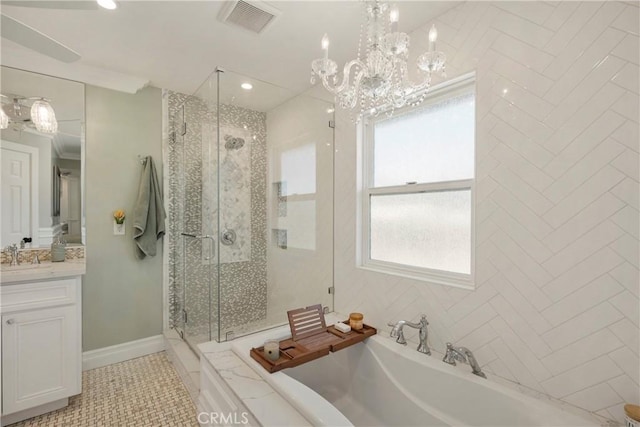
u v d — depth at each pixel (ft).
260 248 8.17
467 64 5.53
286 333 6.70
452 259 6.13
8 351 5.80
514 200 4.94
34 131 7.50
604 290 4.11
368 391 6.39
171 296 9.49
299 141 8.52
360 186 7.73
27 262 7.38
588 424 4.02
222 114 7.57
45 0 3.61
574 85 4.33
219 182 7.55
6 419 5.96
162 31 6.37
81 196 8.14
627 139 3.93
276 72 8.25
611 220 4.05
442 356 5.82
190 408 6.56
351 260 7.81
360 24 6.14
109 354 8.50
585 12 4.24
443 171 6.28
